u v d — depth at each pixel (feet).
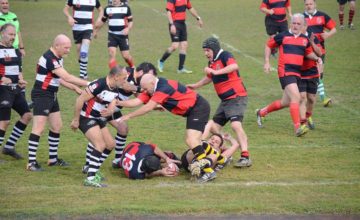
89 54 184.44
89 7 146.30
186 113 82.02
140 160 81.71
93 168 79.41
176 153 94.63
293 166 88.17
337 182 80.74
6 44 89.04
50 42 203.41
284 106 107.96
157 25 246.68
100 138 79.71
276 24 173.58
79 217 67.62
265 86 144.77
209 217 68.08
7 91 89.10
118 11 143.95
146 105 79.87
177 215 68.49
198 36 219.20
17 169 86.48
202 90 140.46
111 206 70.23
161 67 159.22
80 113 79.87
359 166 88.02
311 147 98.22
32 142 85.30
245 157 87.51
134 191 76.95
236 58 178.81
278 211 69.72
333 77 152.56
